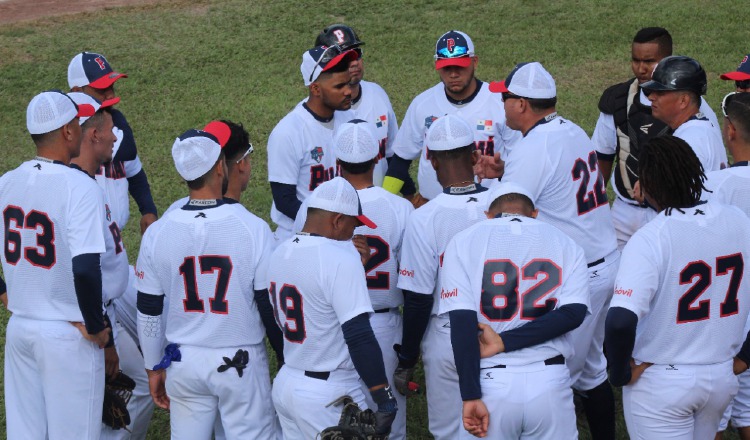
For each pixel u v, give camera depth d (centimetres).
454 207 1716
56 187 1695
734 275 1493
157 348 1731
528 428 1523
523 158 1814
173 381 1702
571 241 1564
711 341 1502
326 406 1598
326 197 1580
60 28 5988
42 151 1733
